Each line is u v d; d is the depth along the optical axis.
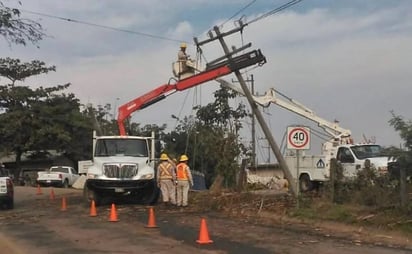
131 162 23.20
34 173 61.47
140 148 24.20
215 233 14.76
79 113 58.62
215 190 25.48
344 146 26.67
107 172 23.05
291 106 29.22
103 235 14.77
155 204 23.52
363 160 25.08
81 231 15.65
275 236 14.17
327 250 12.07
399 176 15.98
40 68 57.69
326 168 27.39
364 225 15.09
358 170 20.69
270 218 17.89
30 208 23.34
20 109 55.69
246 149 30.52
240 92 24.48
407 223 14.38
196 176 34.03
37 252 12.41
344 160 26.41
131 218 18.59
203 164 39.12
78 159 61.06
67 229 16.17
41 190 37.00
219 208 20.88
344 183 18.47
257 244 12.91
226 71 23.03
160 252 12.01
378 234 14.18
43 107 55.94
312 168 28.50
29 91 56.06
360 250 12.06
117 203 24.22
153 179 23.47
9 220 19.03
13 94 55.03
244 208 19.97
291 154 29.62
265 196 22.56
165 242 13.38
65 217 19.38
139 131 55.03
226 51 22.41
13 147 55.97
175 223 17.08
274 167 39.94
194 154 39.66
